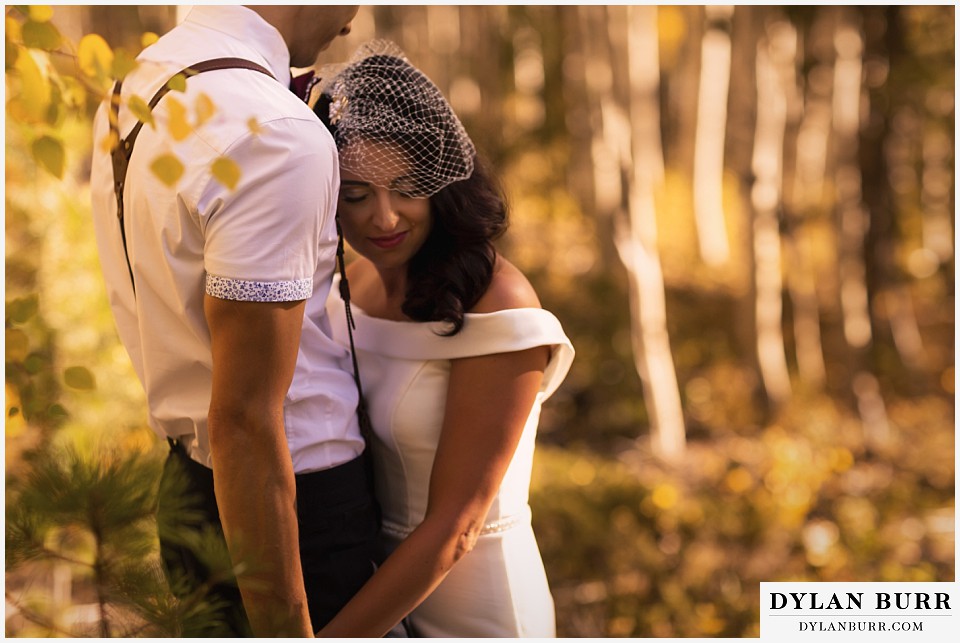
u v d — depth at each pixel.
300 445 1.41
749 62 6.76
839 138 7.07
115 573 1.06
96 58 1.03
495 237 1.58
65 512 1.04
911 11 7.03
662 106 11.12
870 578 3.94
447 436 1.50
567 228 8.91
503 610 1.64
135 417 2.62
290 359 1.25
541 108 10.09
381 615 1.41
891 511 4.78
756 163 6.79
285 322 1.23
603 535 3.96
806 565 3.96
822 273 7.73
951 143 8.44
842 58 6.99
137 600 1.06
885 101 7.28
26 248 2.57
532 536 1.72
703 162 10.21
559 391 6.82
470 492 1.46
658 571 3.71
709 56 9.27
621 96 6.76
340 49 7.53
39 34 1.04
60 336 2.47
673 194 10.48
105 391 2.53
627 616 3.44
